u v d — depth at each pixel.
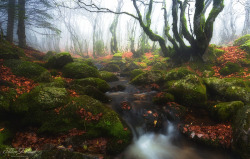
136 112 5.62
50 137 3.83
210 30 9.46
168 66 12.84
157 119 5.20
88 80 7.34
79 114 4.30
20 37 14.30
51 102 4.56
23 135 3.86
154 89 8.36
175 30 11.40
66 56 9.17
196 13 9.48
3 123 4.03
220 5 9.20
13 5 11.34
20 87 5.34
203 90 5.99
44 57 12.38
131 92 8.02
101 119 4.22
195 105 5.87
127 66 15.38
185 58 11.98
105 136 4.02
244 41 11.70
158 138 4.68
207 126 4.55
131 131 4.48
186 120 5.06
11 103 4.46
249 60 8.81
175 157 3.89
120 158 3.60
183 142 4.35
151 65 15.59
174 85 6.73
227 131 4.04
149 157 3.85
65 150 2.80
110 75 10.70
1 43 8.99
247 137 3.23
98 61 21.00
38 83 6.18
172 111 5.43
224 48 11.60
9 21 13.16
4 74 5.99
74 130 3.99
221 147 3.77
